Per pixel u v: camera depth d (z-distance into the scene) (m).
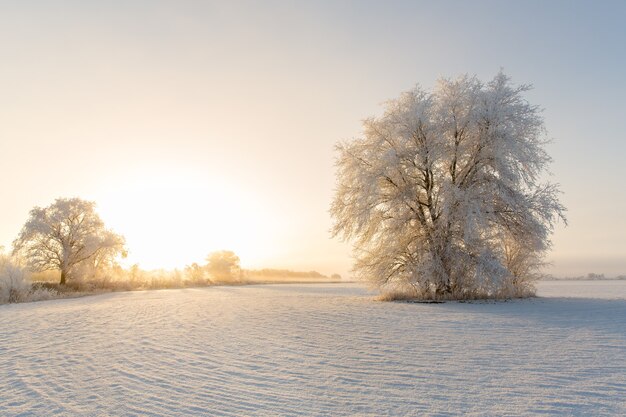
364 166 25.03
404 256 24.67
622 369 7.08
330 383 6.59
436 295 23.58
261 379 6.90
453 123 23.67
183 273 59.69
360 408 5.42
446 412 5.19
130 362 8.28
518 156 22.36
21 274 29.05
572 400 5.51
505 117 22.66
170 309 19.28
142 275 52.34
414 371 7.23
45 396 6.18
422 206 25.17
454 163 24.19
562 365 7.42
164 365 7.98
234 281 69.94
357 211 24.38
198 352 9.15
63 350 9.60
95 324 14.05
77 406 5.71
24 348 9.91
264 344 10.01
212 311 18.16
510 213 23.41
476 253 22.81
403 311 17.42
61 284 40.47
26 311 19.44
